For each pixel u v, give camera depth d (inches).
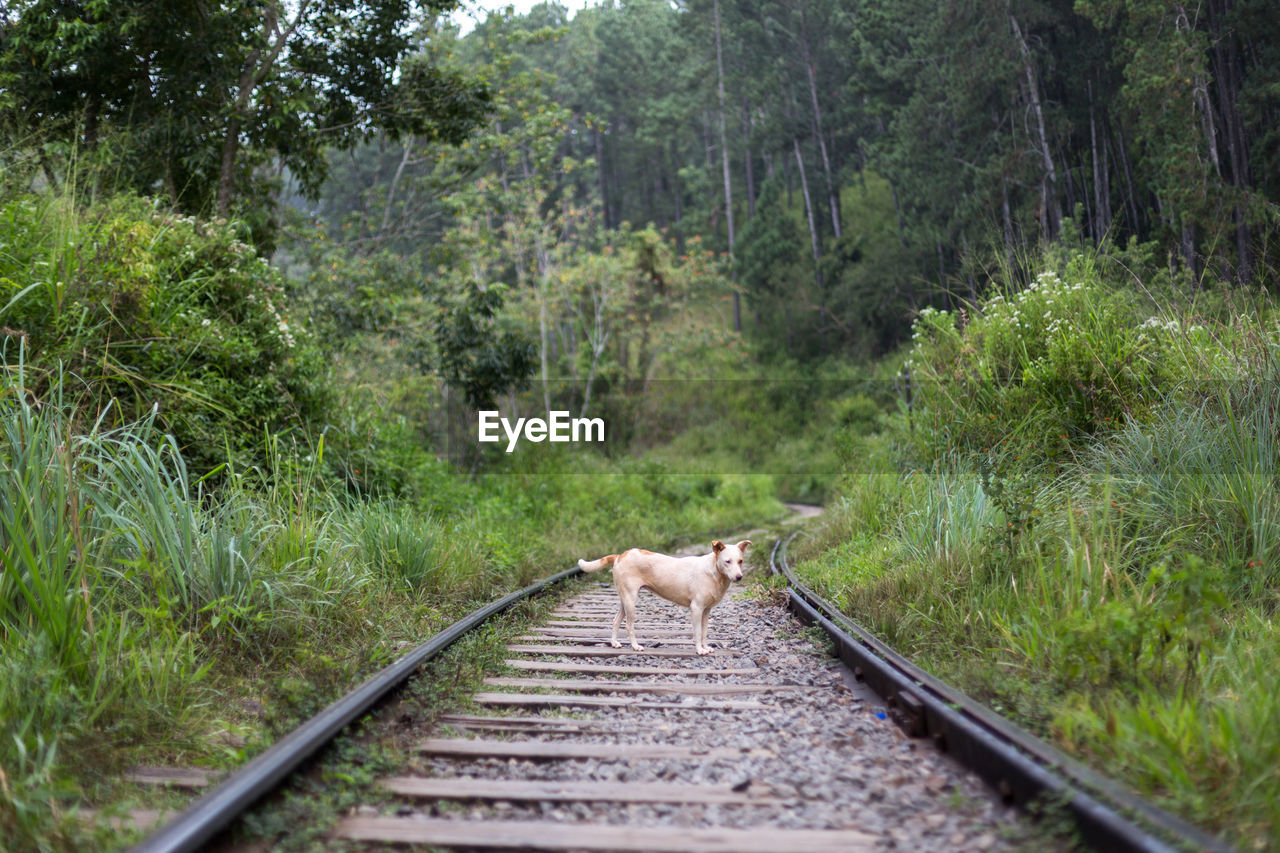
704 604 279.3
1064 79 1010.7
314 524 297.6
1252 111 660.1
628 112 2513.5
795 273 1950.1
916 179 1338.6
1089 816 115.9
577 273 1359.5
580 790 147.7
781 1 2007.9
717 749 173.2
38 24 488.7
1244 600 235.0
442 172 901.8
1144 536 264.2
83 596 189.6
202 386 358.3
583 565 300.2
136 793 148.2
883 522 433.4
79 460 229.9
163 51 538.6
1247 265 396.8
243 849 125.4
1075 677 183.2
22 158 378.0
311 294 705.0
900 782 152.0
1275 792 125.3
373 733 180.4
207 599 229.8
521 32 866.1
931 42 1288.1
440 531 400.8
